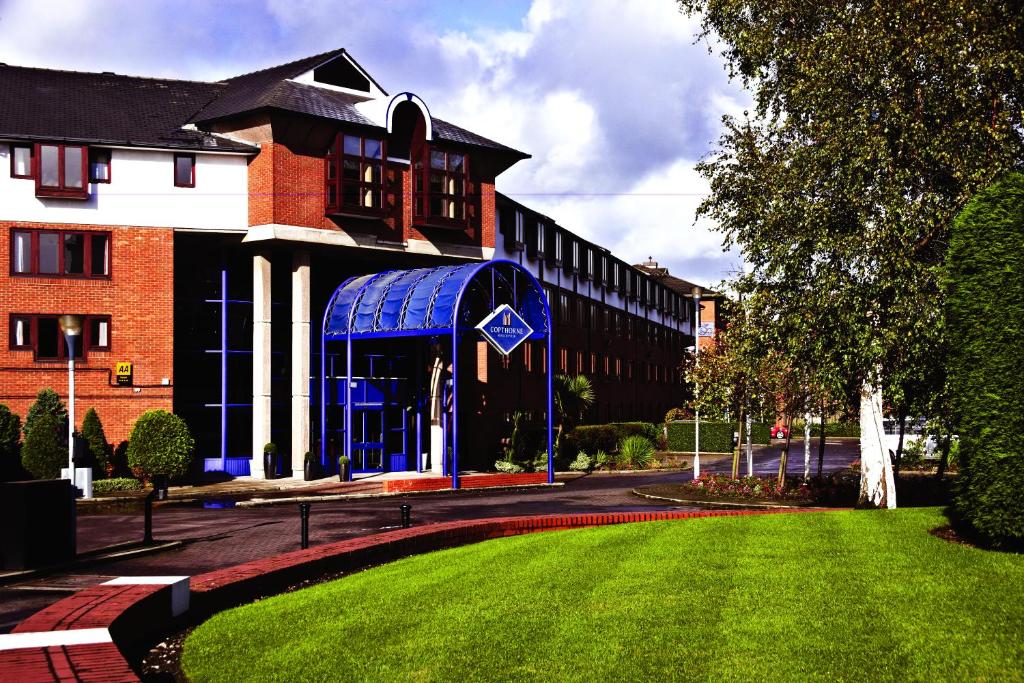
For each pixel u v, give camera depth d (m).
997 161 18.11
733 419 32.53
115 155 32.38
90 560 14.14
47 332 31.30
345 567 12.42
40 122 32.28
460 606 9.69
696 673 7.52
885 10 19.30
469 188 38.91
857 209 19.67
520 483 34.38
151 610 8.87
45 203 31.38
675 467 46.78
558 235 52.16
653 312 77.44
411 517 21.67
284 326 36.81
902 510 16.22
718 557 11.91
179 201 33.06
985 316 12.06
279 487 31.39
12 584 12.06
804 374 23.06
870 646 8.00
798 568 11.07
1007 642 7.95
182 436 31.19
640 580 10.63
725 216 24.03
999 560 11.17
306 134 34.03
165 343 32.50
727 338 23.72
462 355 40.72
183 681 7.81
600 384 60.56
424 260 38.59
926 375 20.03
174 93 38.38
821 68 20.12
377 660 8.01
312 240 34.28
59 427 28.72
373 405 38.19
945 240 19.47
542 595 10.05
